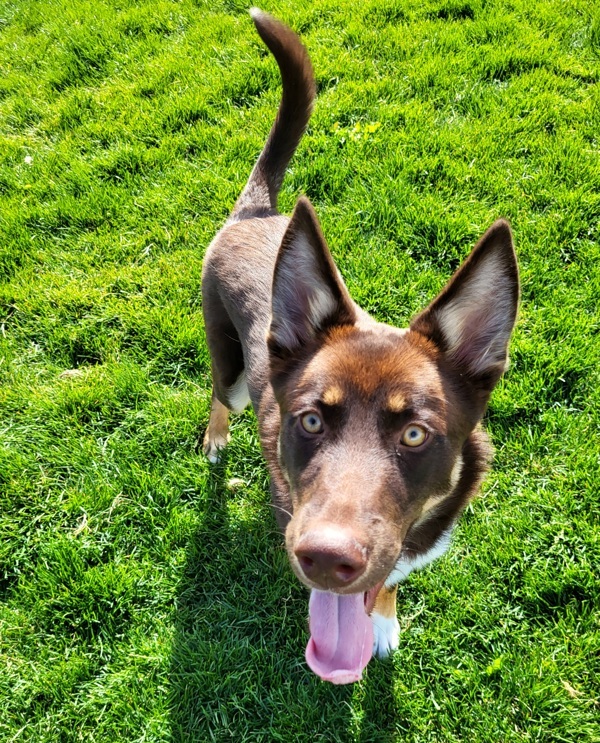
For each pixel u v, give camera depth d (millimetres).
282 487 483
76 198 960
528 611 569
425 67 1086
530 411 682
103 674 547
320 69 1098
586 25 1185
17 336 795
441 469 415
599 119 981
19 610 576
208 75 1146
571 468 643
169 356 772
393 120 1000
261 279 581
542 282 790
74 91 1188
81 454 679
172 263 857
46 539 622
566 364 701
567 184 894
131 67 1214
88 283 846
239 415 734
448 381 429
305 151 958
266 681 548
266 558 618
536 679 523
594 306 765
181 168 981
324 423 406
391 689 536
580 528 597
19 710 527
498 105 1023
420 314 441
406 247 847
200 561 620
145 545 631
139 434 706
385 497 377
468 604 571
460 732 515
